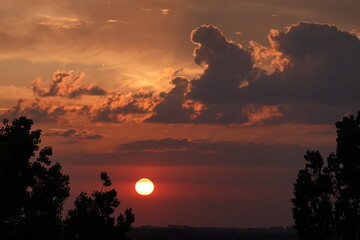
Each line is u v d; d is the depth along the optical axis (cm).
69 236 9600
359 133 9200
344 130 9325
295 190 9481
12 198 8694
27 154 8894
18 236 8794
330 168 9431
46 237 8988
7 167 8625
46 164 9175
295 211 9438
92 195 10025
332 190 9325
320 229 9275
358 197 9200
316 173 9525
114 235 9869
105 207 9912
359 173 9169
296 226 9462
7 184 8719
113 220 9938
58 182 9156
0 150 8725
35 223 8894
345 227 9144
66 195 9262
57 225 9250
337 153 9388
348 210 9144
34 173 8938
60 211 9275
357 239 9150
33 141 9144
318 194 9300
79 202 9906
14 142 8775
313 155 9506
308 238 9294
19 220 8869
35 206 8900
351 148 9244
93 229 9669
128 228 9975
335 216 9225
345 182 9200
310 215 9312
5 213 8531
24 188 8888
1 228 8638
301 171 9556
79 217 9681
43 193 8919
